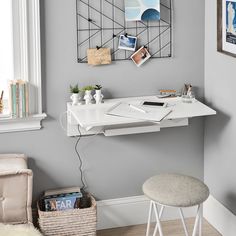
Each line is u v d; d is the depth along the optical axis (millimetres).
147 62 4172
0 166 3787
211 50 4168
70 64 4043
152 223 4441
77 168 4219
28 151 4094
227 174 4137
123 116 3785
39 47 3932
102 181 4293
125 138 4258
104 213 4348
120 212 4375
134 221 4418
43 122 4074
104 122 3705
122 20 4066
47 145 4121
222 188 4227
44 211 3980
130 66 4148
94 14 4012
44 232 3934
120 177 4320
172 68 4230
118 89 4164
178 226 4398
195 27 4207
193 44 4227
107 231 4340
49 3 3936
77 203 4031
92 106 4012
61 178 4207
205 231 4316
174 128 4332
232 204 4117
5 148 4047
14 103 3875
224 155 4148
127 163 4309
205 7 4188
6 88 4059
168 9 4129
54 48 3998
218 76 4109
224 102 4070
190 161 4426
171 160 4387
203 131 4395
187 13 4172
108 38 4070
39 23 3902
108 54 4051
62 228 3955
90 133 4117
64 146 4156
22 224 3740
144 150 4312
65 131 4133
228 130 4059
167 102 4113
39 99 4004
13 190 3711
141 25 4105
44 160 4145
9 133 4027
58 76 4043
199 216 3771
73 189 4195
